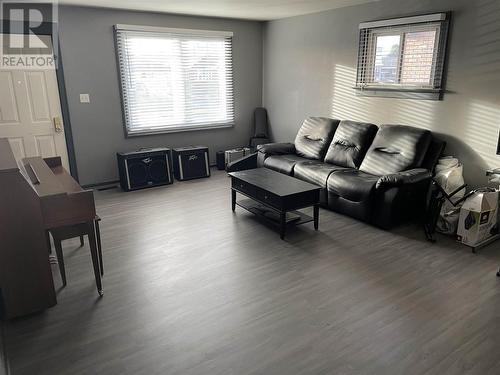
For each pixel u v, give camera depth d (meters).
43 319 2.27
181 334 2.12
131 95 5.14
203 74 5.66
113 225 3.73
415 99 4.03
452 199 3.46
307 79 5.39
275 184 3.58
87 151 4.95
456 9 3.55
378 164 3.95
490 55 3.38
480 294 2.47
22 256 2.22
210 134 5.96
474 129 3.59
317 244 3.27
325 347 2.00
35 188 2.41
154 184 5.07
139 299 2.46
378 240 3.34
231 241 3.34
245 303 2.41
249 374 1.82
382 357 1.92
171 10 4.82
